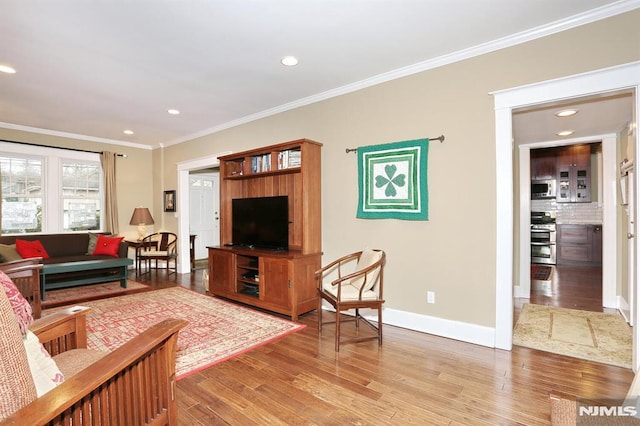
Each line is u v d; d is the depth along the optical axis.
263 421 1.75
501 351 2.62
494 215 2.71
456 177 2.89
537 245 7.06
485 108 2.75
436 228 3.00
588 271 6.15
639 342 2.19
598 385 2.09
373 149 3.37
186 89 3.66
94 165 6.13
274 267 3.58
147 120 4.91
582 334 2.99
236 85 3.56
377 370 2.31
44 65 3.02
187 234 6.17
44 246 4.97
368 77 3.38
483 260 2.76
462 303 2.86
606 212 3.96
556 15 2.31
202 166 5.59
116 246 5.17
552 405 1.13
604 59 2.26
